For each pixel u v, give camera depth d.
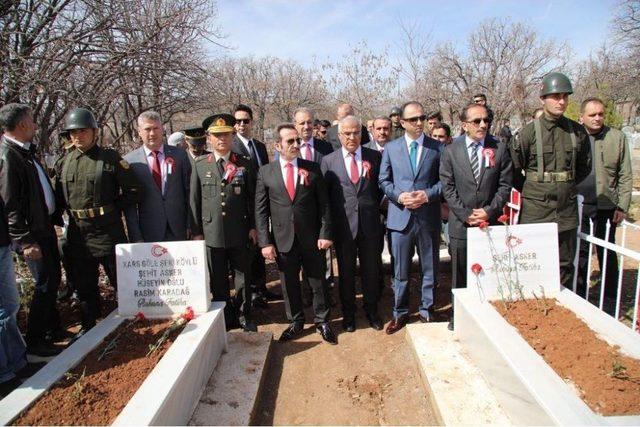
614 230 4.51
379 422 2.94
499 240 3.41
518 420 2.53
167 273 3.49
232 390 3.08
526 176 3.65
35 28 5.80
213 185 3.86
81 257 3.77
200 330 3.19
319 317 3.98
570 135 3.43
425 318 4.16
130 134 8.65
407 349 3.77
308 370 3.55
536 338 2.84
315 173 3.81
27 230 3.40
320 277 3.92
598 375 2.40
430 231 3.96
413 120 3.82
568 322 2.99
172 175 4.05
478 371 3.14
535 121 3.53
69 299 4.78
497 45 18.67
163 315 3.51
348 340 3.99
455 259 3.80
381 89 14.72
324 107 26.80
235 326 4.21
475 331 3.17
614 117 19.38
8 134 3.41
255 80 28.11
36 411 2.44
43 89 5.51
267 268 6.23
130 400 2.42
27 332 3.72
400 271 4.00
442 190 3.81
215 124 3.76
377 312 4.41
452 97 19.69
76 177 3.63
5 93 5.36
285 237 3.83
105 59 6.19
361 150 4.06
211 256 3.94
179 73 6.88
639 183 11.34
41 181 3.59
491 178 3.56
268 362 3.58
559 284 3.45
